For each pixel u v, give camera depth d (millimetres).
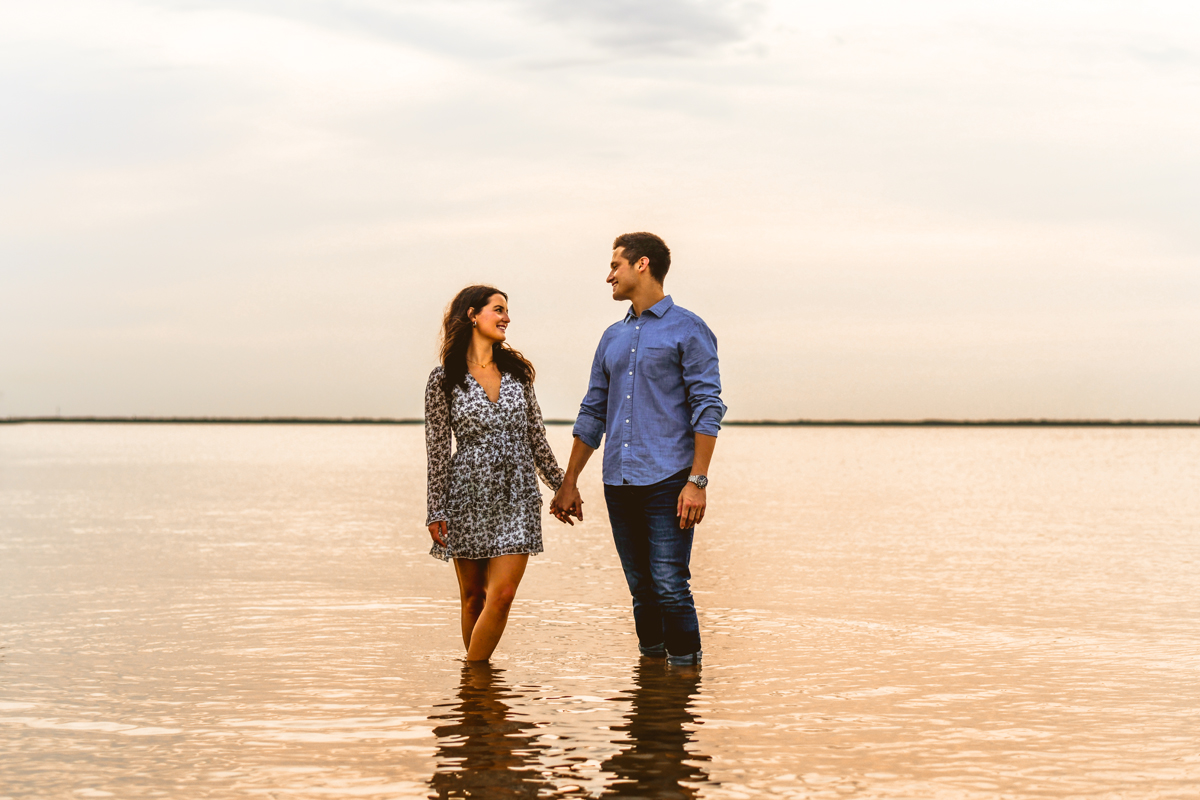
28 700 4117
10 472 32594
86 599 6930
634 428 4895
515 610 6559
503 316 4859
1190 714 3906
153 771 3178
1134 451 77688
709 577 8234
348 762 3266
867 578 8195
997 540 11625
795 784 3047
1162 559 9672
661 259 5016
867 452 75375
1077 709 3979
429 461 4871
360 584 7668
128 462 43625
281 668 4738
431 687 4336
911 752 3383
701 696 4176
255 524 13539
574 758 3307
